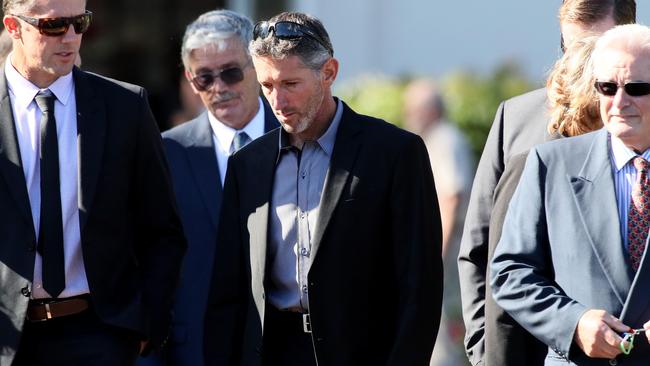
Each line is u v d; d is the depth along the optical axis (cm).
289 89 1563
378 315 1616
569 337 1462
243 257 1667
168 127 3212
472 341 1706
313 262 1585
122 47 3850
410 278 1575
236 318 1669
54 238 1677
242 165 1672
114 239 1722
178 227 1797
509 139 1716
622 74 1463
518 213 1558
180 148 2005
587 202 1506
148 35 3859
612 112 1477
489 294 1616
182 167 1991
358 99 3516
